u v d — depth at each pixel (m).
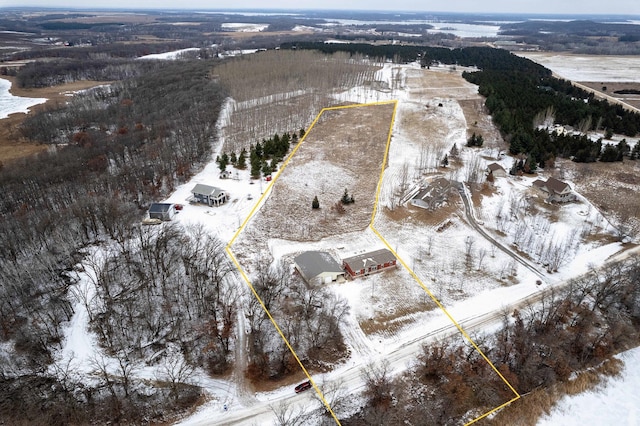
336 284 64.00
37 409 44.25
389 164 104.81
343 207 85.19
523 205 86.44
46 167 93.94
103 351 50.91
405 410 46.12
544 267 68.81
